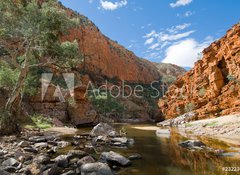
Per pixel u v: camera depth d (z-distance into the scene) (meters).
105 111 89.06
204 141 20.31
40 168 8.86
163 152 14.40
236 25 54.47
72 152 11.35
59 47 23.42
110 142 17.81
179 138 23.47
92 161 10.23
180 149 15.62
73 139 19.42
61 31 23.09
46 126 30.31
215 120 39.00
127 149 15.42
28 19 20.83
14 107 20.45
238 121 31.97
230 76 53.16
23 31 20.91
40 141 16.30
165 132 30.67
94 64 140.25
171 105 78.88
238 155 13.16
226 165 10.60
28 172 8.31
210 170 9.65
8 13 20.59
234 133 25.09
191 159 12.12
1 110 19.97
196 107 60.47
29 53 21.25
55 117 41.44
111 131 23.31
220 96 53.56
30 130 23.75
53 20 21.23
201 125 37.16
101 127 23.14
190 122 50.03
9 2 20.23
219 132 27.11
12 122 19.81
